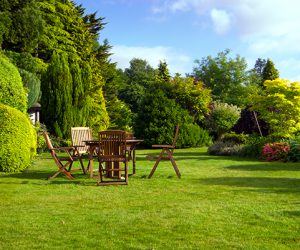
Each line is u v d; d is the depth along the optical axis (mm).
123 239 4566
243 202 6605
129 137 11039
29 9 23203
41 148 16688
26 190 7824
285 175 10211
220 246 4316
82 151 10961
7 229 4953
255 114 17906
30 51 24578
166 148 9727
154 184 8648
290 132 15836
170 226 5098
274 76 42500
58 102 18531
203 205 6352
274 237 4645
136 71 56500
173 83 24703
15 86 12453
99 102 25078
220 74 41281
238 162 13742
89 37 30469
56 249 4215
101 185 8453
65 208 6176
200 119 25109
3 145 10367
